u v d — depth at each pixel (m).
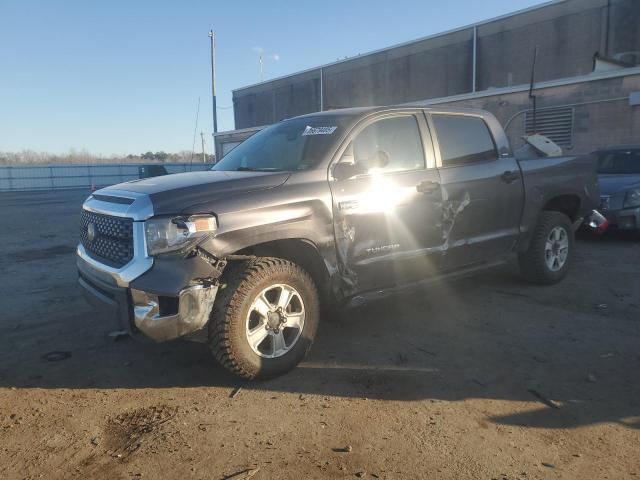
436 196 4.66
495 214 5.24
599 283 6.19
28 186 45.75
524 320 4.95
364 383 3.71
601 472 2.65
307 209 3.88
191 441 3.00
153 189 3.70
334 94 29.28
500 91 16.50
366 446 2.92
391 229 4.38
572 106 14.89
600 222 6.61
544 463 2.73
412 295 5.82
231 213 3.55
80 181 48.03
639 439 2.94
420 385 3.66
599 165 9.87
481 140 5.30
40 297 6.21
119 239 3.66
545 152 6.25
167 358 4.24
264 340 3.83
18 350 4.47
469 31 22.98
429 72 24.67
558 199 6.20
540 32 20.94
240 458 2.82
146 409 3.40
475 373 3.84
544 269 5.93
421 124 4.80
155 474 2.70
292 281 3.79
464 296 5.76
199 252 3.39
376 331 4.74
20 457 2.88
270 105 33.88
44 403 3.51
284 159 4.41
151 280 3.35
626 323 4.82
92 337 4.77
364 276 4.29
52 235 12.45
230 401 3.48
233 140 29.53
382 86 26.66
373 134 4.48
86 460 2.84
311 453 2.86
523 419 3.18
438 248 4.75
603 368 3.88
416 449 2.88
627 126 13.82
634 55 17.81
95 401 3.53
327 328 4.83
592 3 19.41
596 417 3.19
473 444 2.92
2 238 11.91
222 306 3.53
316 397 3.51
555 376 3.76
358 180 4.23
